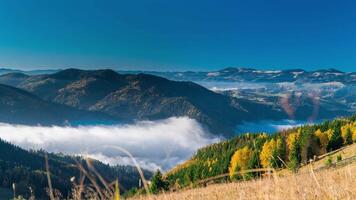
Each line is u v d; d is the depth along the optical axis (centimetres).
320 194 329
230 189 436
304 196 311
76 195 204
